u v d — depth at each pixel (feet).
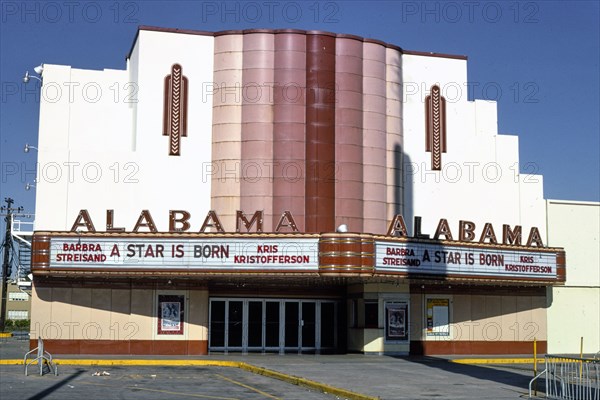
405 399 67.10
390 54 128.67
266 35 122.52
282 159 120.26
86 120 122.72
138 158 119.85
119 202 118.83
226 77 122.21
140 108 120.47
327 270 105.40
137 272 108.06
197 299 119.14
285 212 111.96
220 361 106.11
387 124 126.93
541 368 106.22
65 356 111.75
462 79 134.51
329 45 123.65
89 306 115.85
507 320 133.49
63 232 108.78
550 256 128.26
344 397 70.54
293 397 70.08
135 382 80.43
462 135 133.80
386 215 124.77
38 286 114.73
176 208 119.96
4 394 67.56
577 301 138.41
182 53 122.42
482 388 77.00
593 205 140.87
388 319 124.06
